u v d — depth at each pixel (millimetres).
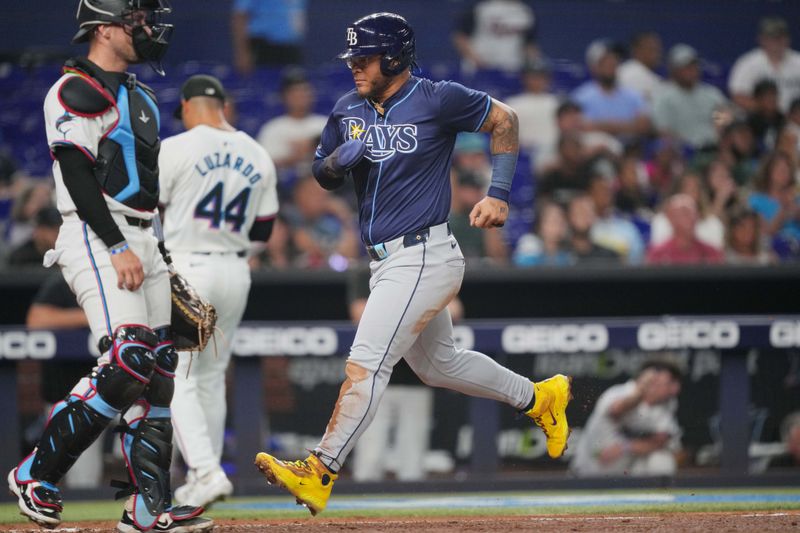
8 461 22594
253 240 19469
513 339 23391
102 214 13203
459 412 23828
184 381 18219
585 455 24078
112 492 22484
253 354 22938
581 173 34281
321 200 32875
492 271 30531
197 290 18250
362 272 27156
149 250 14141
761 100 36625
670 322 23531
